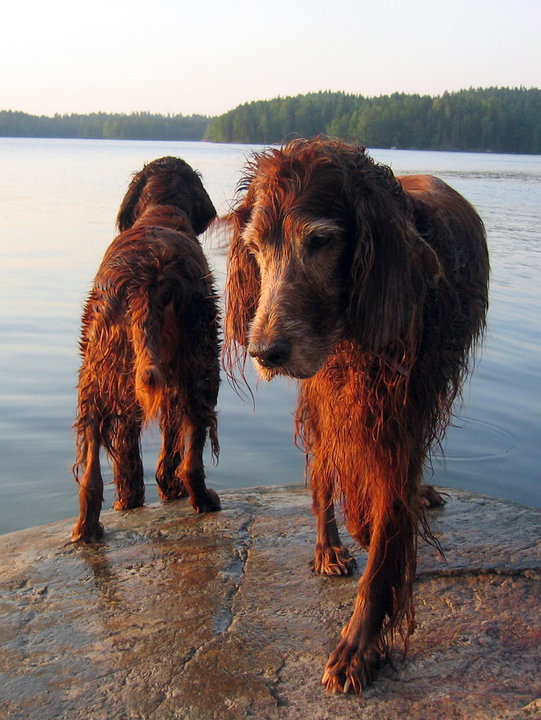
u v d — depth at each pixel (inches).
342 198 34.5
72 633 41.9
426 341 37.9
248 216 37.7
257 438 84.5
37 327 121.0
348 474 41.7
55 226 241.0
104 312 53.5
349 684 36.6
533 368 106.1
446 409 43.4
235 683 37.4
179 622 42.7
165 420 63.4
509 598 44.0
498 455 79.0
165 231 58.7
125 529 56.1
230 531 54.9
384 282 33.9
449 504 58.4
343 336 36.3
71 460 77.4
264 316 33.9
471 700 35.5
